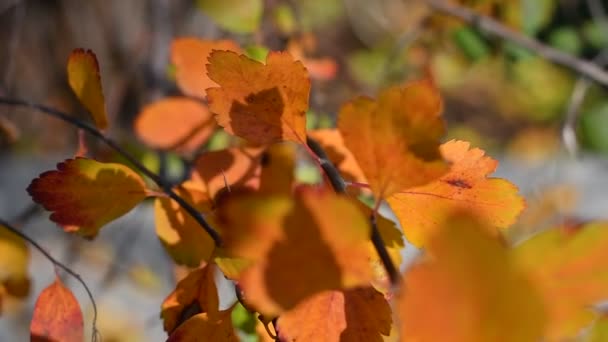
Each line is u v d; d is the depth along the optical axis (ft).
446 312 1.30
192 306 1.63
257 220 1.36
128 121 3.72
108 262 3.09
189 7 3.50
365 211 1.56
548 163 3.63
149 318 2.89
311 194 1.36
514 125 5.31
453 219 1.30
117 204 1.62
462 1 3.05
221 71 1.56
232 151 1.70
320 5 5.52
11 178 3.89
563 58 2.76
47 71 4.82
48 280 3.01
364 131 1.45
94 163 1.62
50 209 1.60
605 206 3.95
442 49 3.26
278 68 1.56
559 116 4.95
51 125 4.12
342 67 4.03
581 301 1.35
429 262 1.30
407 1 4.59
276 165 1.69
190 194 1.67
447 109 5.46
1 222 1.69
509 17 3.03
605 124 4.54
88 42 4.82
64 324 1.61
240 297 1.55
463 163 1.55
